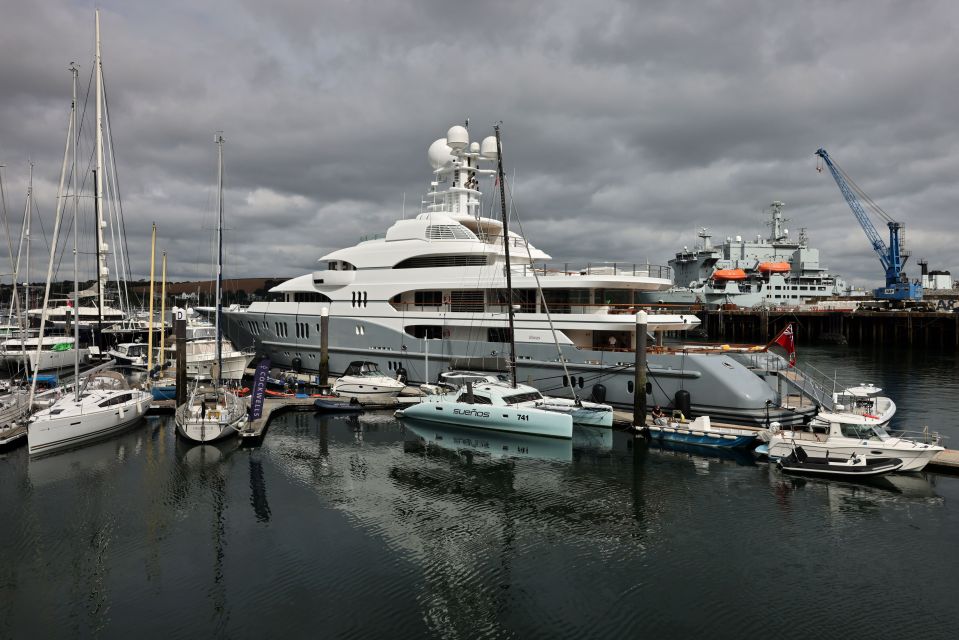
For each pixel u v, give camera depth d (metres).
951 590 12.95
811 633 11.46
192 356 35.38
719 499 18.25
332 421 28.97
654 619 11.91
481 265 31.50
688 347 27.50
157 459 22.53
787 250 125.31
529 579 13.46
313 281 36.66
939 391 39.53
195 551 14.83
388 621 11.80
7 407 25.66
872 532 15.78
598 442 24.72
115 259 43.31
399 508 17.73
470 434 26.47
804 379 28.48
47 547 15.03
